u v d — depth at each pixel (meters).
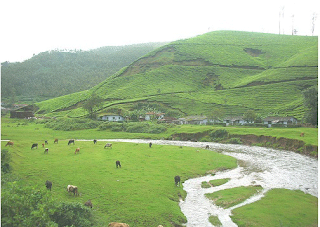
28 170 37.88
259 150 70.31
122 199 29.27
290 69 181.88
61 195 29.14
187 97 166.75
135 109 153.38
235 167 50.03
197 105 154.38
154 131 102.75
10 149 50.88
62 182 33.44
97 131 106.12
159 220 25.41
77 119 121.19
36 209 20.03
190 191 35.53
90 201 26.58
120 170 40.78
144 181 36.03
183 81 199.88
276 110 134.50
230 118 128.50
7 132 92.06
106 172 39.25
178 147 67.62
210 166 48.75
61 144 66.69
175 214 27.11
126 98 173.75
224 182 39.81
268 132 82.81
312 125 94.88
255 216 27.19
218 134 90.44
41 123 128.50
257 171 46.88
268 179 41.59
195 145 79.44
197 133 93.50
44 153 52.75
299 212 28.11
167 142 86.25
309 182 39.88
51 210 20.30
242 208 29.53
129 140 90.62
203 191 35.66
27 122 133.75
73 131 105.25
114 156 51.47
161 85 193.00
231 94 166.00
